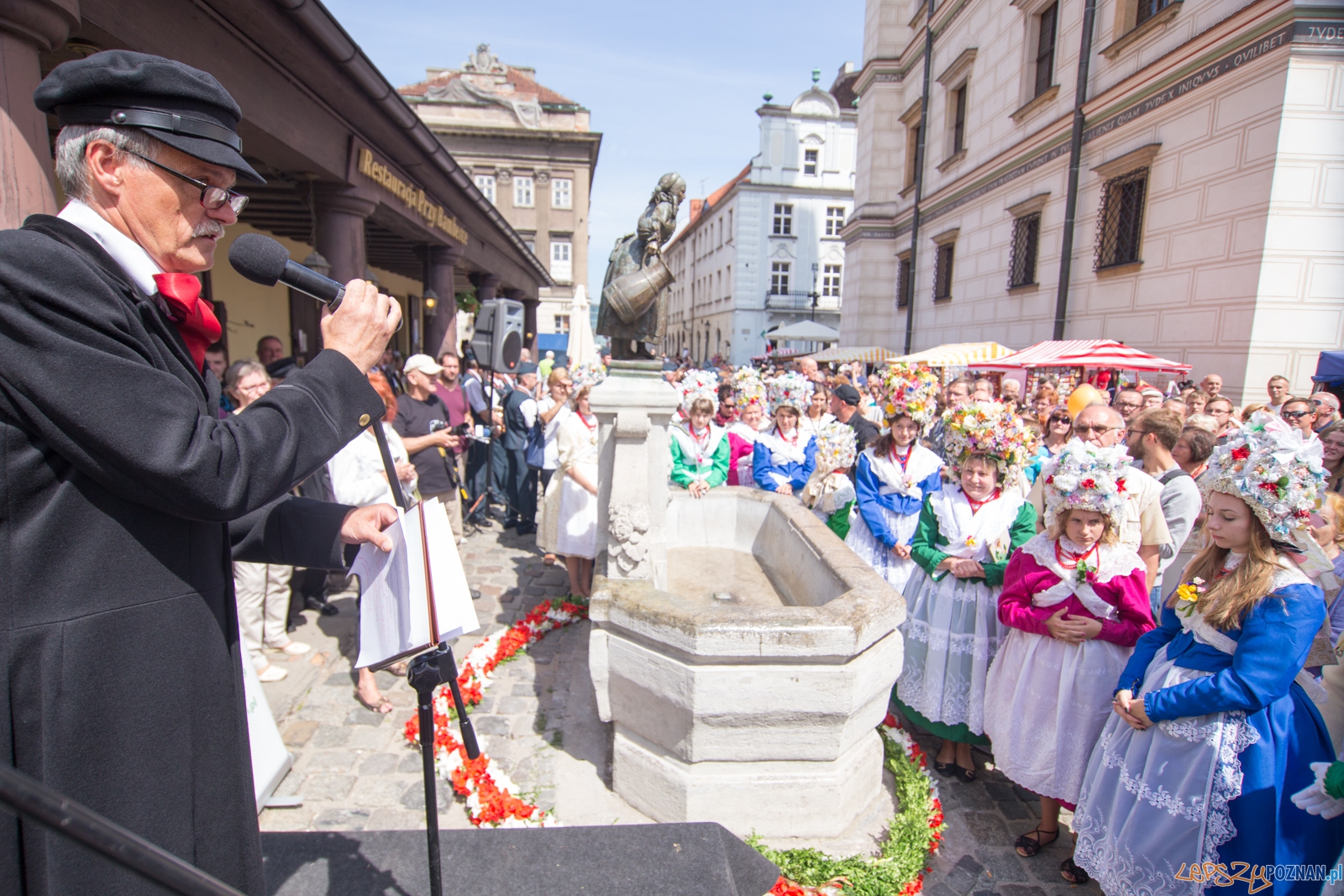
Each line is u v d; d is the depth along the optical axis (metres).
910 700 3.42
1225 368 7.33
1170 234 8.16
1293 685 2.17
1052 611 2.77
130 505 0.89
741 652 2.39
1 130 2.46
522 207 31.42
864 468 4.23
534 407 7.26
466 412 6.71
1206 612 2.16
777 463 5.59
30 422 0.80
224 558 1.05
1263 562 2.07
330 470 3.72
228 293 8.91
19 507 0.82
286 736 3.33
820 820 2.58
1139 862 2.20
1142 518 3.34
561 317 32.47
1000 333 12.57
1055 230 10.77
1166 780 2.17
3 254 0.79
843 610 2.50
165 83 0.93
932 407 4.07
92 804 0.85
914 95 17.05
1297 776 2.05
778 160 37.78
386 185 7.09
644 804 2.70
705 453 5.38
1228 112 7.29
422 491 5.78
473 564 6.22
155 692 0.91
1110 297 9.33
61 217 0.94
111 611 0.86
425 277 10.66
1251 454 2.09
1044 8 11.22
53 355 0.79
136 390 0.83
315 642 4.34
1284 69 6.60
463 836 1.66
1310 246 6.74
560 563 6.20
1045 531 2.90
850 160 38.16
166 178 0.95
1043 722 2.74
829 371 17.86
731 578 4.03
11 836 0.84
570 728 3.42
